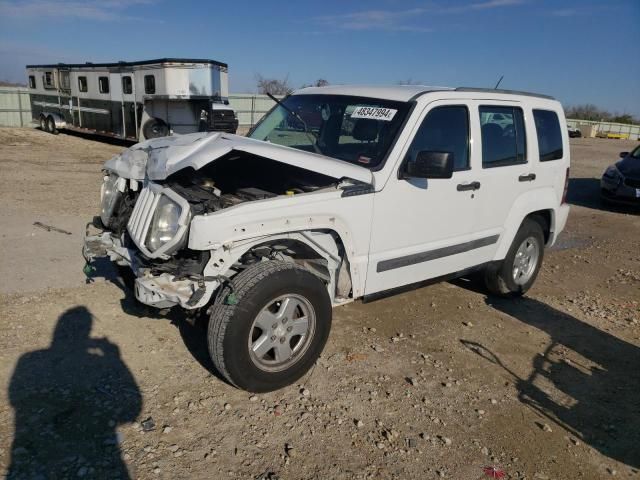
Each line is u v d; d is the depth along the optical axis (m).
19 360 3.78
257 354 3.49
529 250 5.80
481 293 5.94
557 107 5.91
